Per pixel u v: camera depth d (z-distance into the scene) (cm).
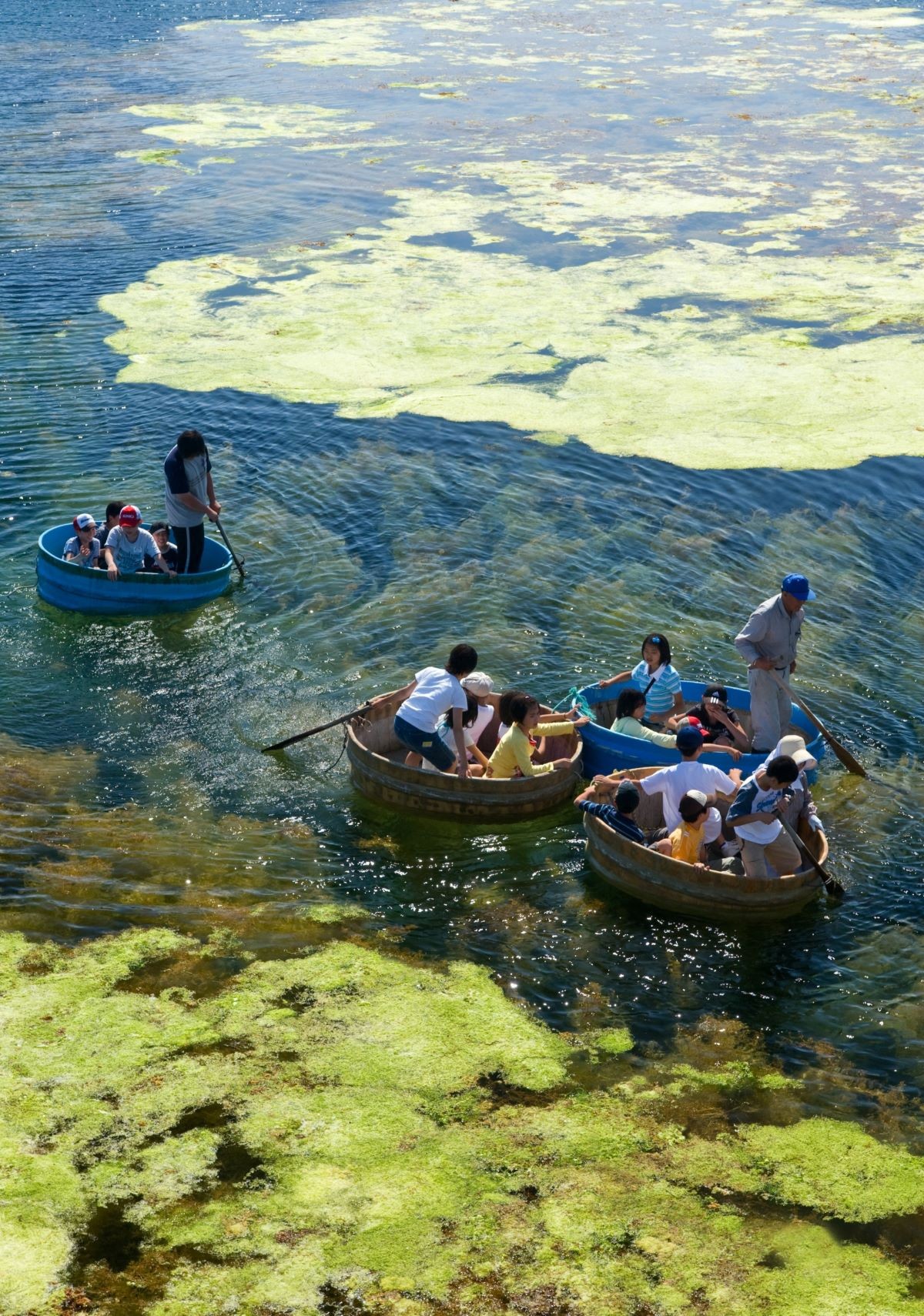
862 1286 591
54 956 795
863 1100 702
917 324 2041
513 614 1223
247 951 806
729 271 2322
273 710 1073
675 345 1970
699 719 1009
